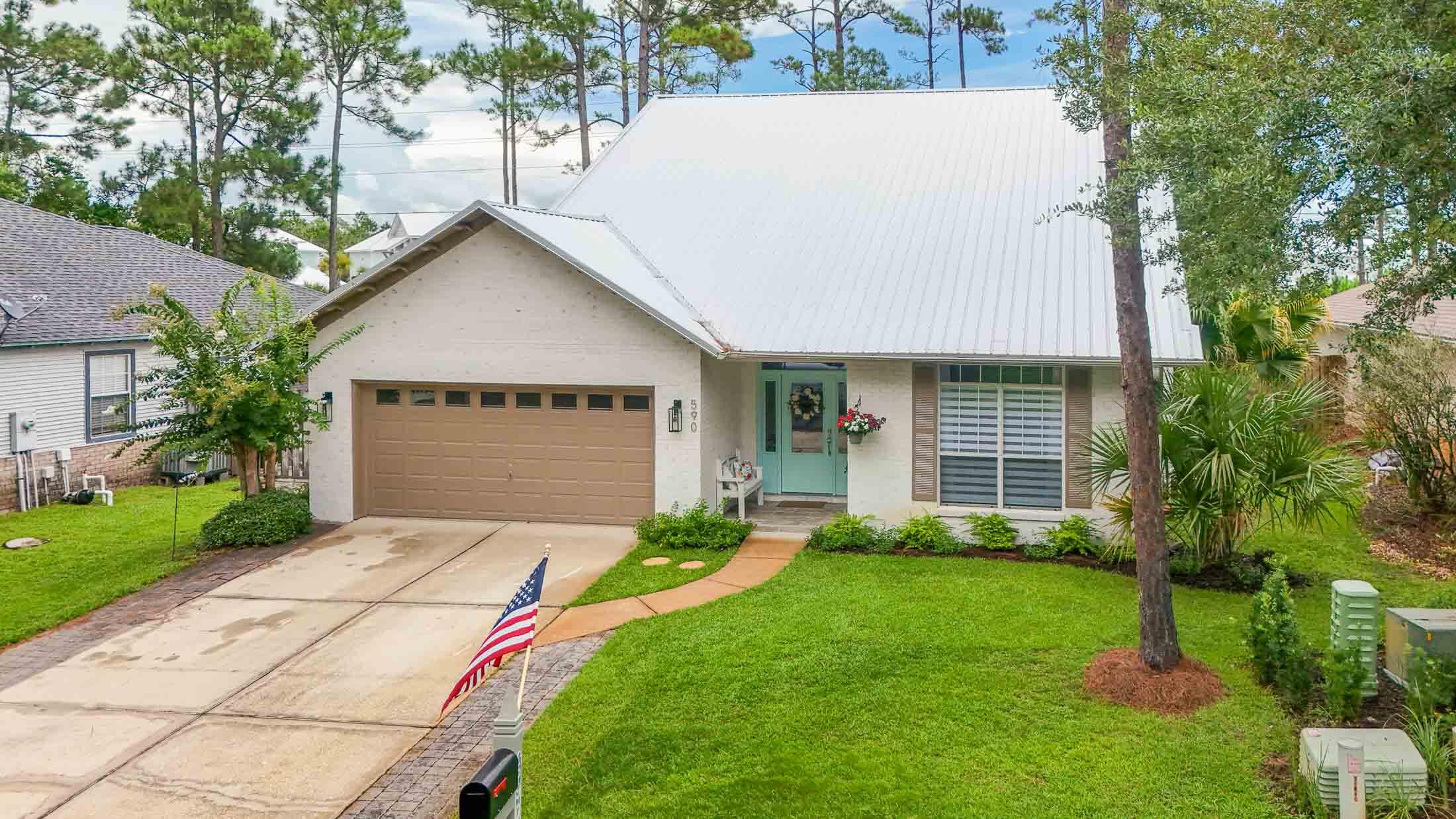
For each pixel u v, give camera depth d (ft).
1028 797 24.14
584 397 51.93
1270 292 27.58
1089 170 57.62
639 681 31.78
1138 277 29.58
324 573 44.88
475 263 51.65
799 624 36.52
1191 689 28.96
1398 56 23.94
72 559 48.88
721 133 68.23
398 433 54.03
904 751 26.63
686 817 23.73
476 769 26.91
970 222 54.75
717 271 54.24
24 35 116.88
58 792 26.04
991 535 46.55
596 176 64.90
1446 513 50.49
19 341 61.16
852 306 50.11
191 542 51.44
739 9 118.83
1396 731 24.45
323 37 121.70
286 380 50.44
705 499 50.93
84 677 33.76
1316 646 33.50
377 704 31.22
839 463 56.08
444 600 40.91
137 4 118.73
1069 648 33.47
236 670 34.06
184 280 82.12
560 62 115.44
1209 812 23.36
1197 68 30.07
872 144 64.13
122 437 69.36
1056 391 46.85
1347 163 26.23
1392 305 33.78
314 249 196.03
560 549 47.91
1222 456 38.93
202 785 26.35
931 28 131.34
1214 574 41.52
